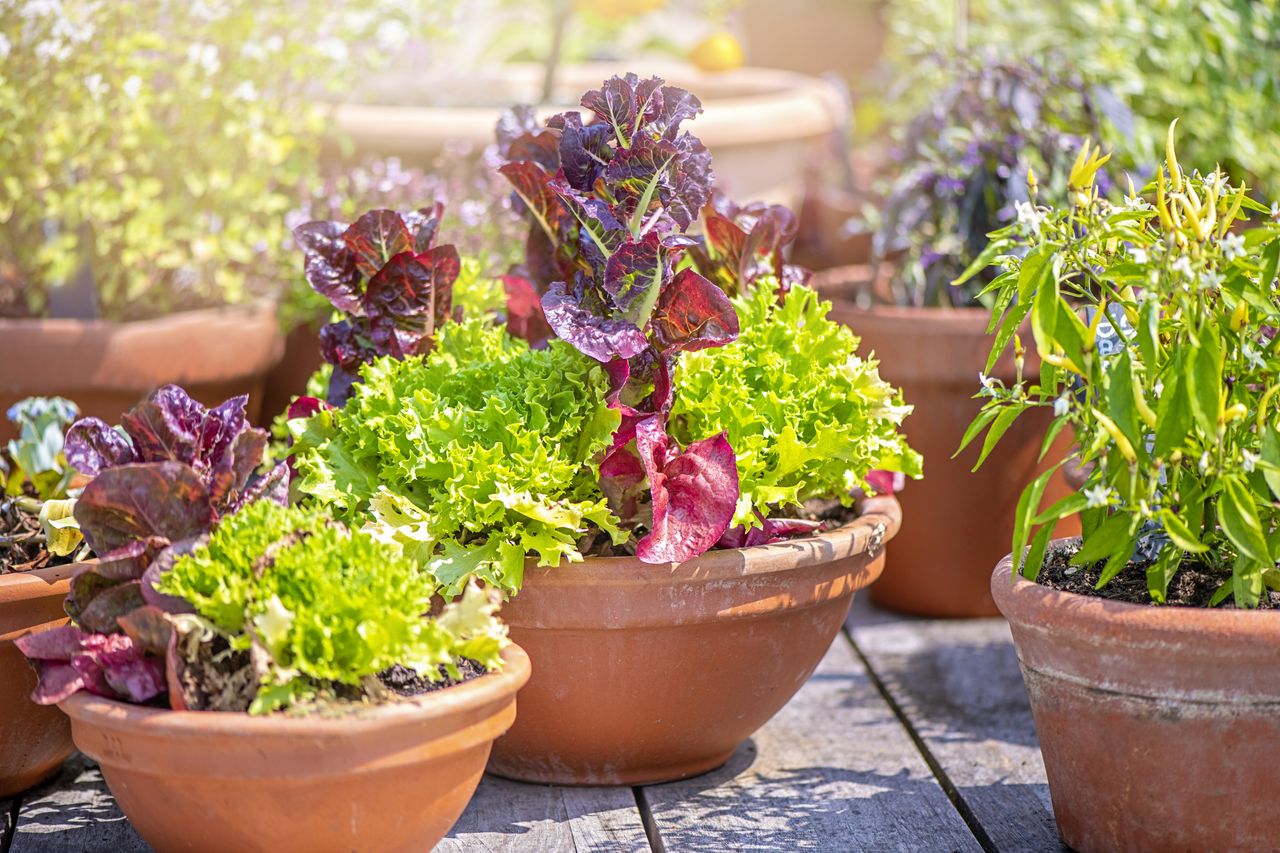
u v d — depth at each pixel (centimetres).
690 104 197
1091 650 175
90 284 311
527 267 228
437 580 186
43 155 296
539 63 529
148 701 165
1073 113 308
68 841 196
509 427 193
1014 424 277
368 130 327
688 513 191
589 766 211
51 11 281
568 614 192
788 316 222
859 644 283
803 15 702
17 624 188
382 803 161
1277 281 186
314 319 325
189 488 169
